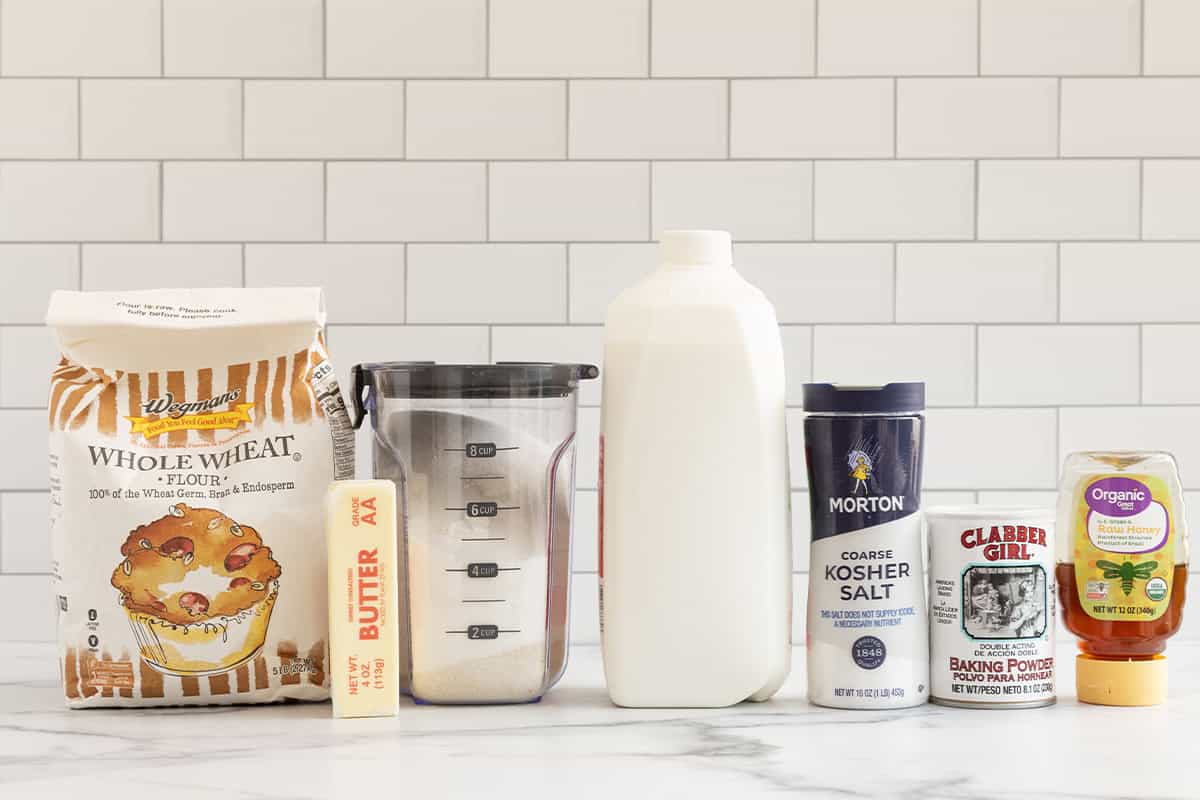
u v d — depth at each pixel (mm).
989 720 882
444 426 924
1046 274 1288
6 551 1268
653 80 1277
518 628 927
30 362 1269
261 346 950
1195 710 916
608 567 924
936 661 930
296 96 1271
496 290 1280
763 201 1281
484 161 1276
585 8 1272
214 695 931
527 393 931
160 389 939
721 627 908
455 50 1273
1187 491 1287
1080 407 1288
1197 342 1287
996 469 1288
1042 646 918
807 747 807
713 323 905
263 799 696
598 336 1282
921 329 1287
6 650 1226
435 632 925
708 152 1280
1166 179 1288
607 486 923
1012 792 708
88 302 940
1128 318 1287
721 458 906
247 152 1272
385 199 1275
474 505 925
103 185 1269
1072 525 946
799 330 1286
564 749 805
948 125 1284
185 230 1271
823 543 924
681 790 712
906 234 1285
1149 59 1287
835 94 1280
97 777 744
